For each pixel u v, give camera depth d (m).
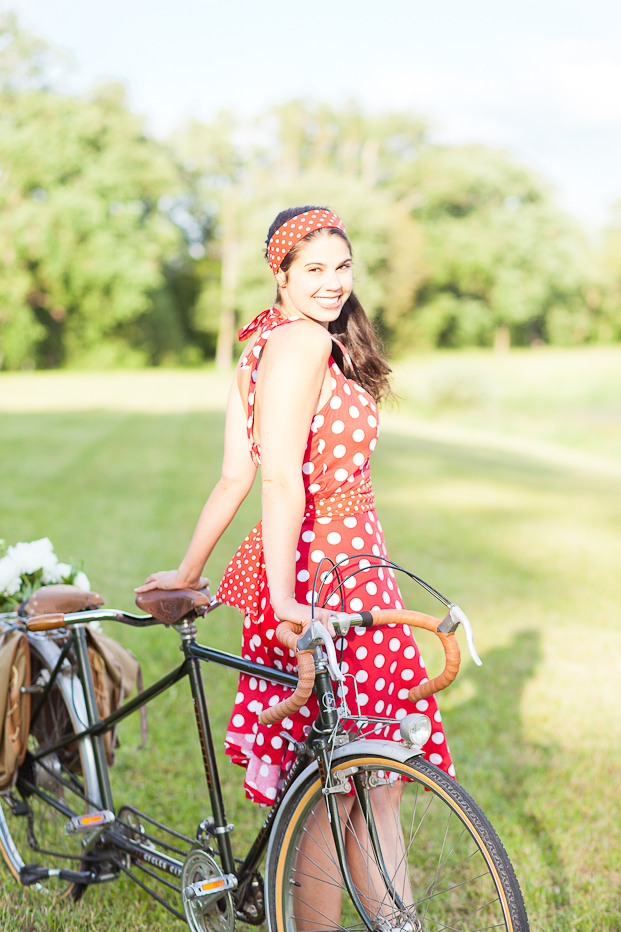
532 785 2.89
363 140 57.91
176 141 52.78
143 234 46.22
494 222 56.56
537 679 3.96
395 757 1.56
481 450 17.58
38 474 10.13
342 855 1.68
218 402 24.39
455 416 27.31
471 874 2.35
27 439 14.12
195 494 9.06
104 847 2.14
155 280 46.62
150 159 46.62
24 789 2.38
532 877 2.33
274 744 1.79
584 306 59.22
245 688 1.86
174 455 12.50
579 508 9.98
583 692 3.80
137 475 10.36
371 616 1.56
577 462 17.23
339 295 1.72
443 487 11.30
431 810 2.72
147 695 2.04
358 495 1.75
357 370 1.89
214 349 54.97
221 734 3.20
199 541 1.94
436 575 6.12
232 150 52.81
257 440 1.75
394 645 1.77
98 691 2.32
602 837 2.57
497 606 5.33
